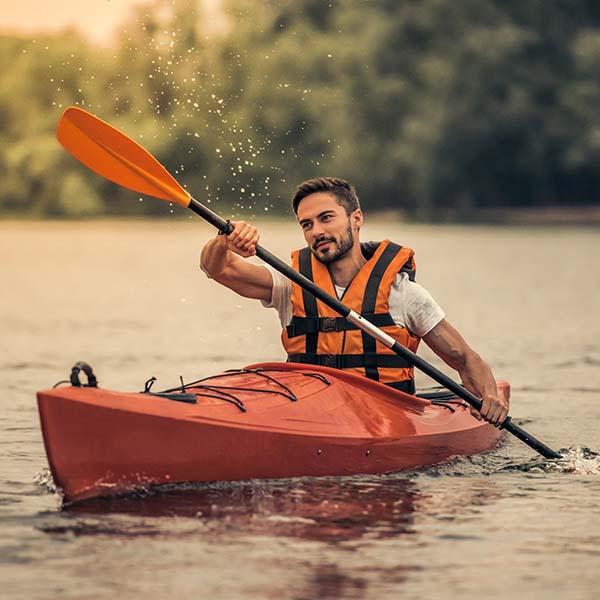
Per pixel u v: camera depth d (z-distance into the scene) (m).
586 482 10.62
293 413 10.26
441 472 10.91
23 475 10.59
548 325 25.56
